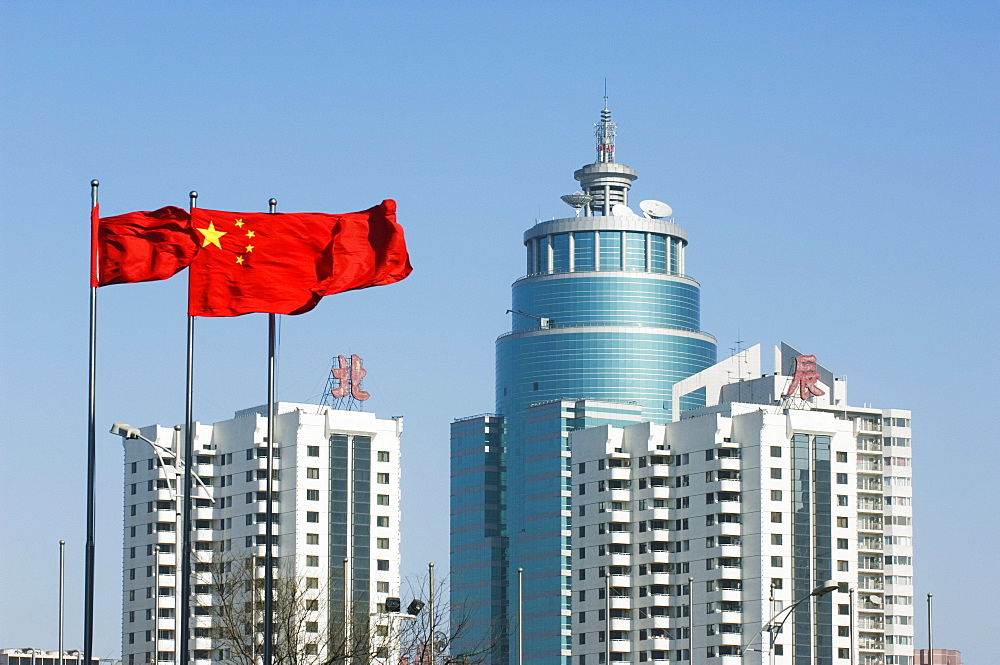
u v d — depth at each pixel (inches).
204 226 4239.7
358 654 7539.4
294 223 4252.0
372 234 4264.3
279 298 4224.9
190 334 4229.8
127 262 4229.8
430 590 7263.8
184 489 4286.4
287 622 7672.2
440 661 7431.1
